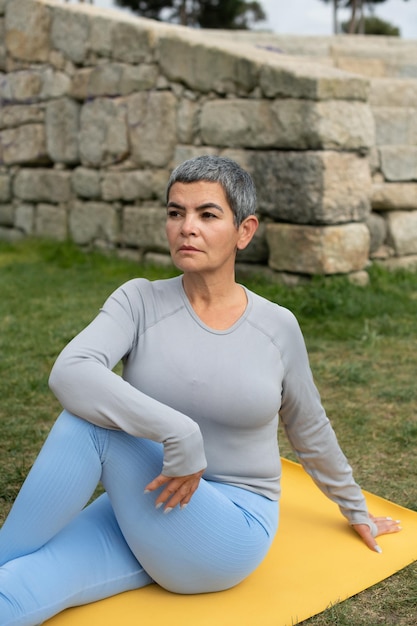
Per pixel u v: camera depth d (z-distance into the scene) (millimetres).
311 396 2404
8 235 9992
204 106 7242
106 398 2033
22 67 9242
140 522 2139
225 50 6953
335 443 2535
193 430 2020
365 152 6621
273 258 6805
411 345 5309
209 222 2168
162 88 7621
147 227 8016
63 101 8781
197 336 2225
